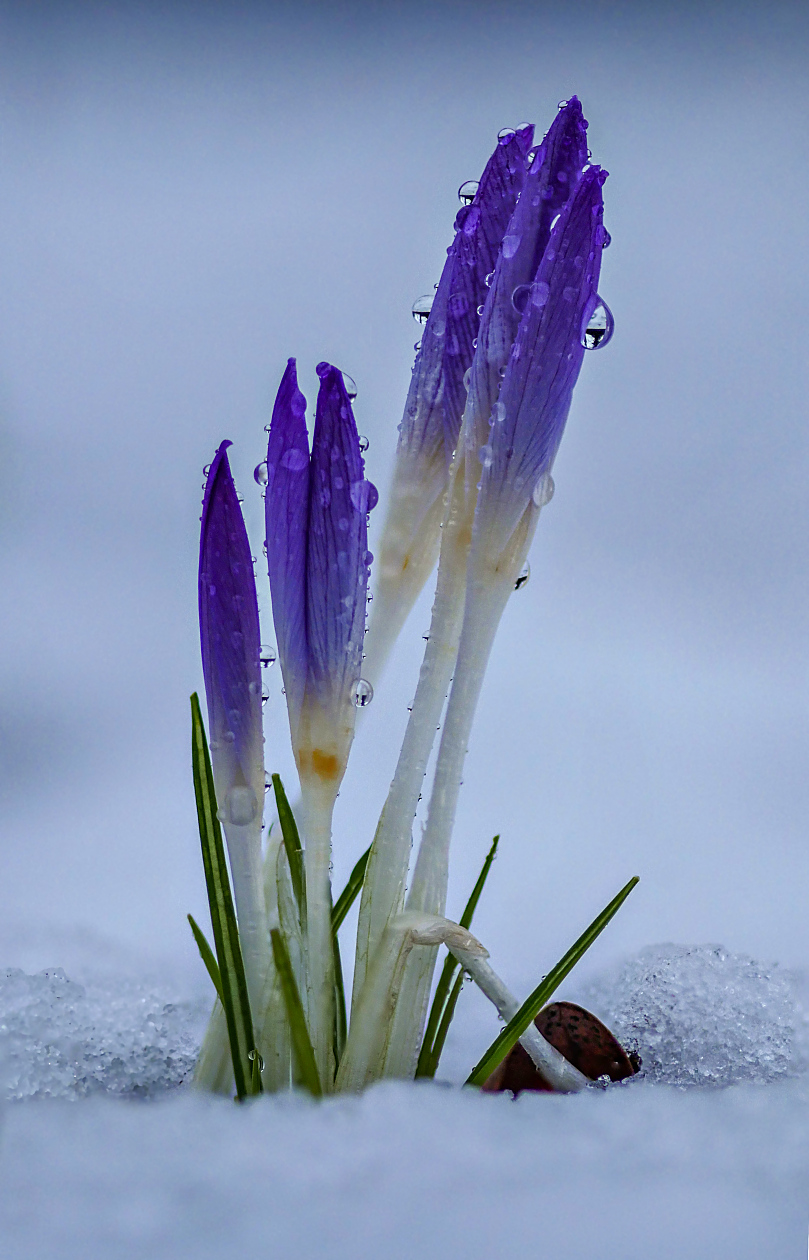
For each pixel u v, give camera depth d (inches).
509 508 18.6
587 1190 17.6
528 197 18.5
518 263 18.5
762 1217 17.5
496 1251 17.2
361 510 18.5
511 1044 18.7
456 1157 17.9
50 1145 17.8
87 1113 18.2
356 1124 18.1
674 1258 17.2
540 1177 17.7
